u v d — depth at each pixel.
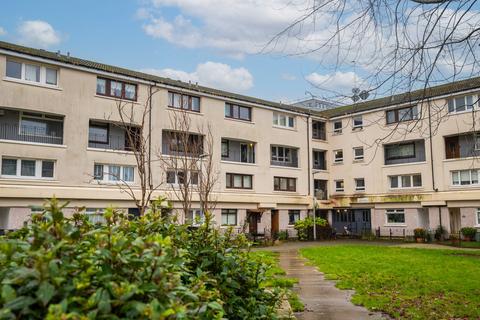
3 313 2.16
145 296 2.60
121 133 27.41
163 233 4.53
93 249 2.73
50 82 24.58
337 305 9.70
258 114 34.72
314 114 38.69
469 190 30.78
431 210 33.06
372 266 16.22
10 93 23.00
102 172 25.92
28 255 2.53
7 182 22.67
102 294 2.37
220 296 4.13
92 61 28.58
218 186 31.16
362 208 37.78
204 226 5.00
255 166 34.09
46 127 24.86
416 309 9.00
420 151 34.44
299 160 37.62
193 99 30.75
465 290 11.02
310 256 20.83
